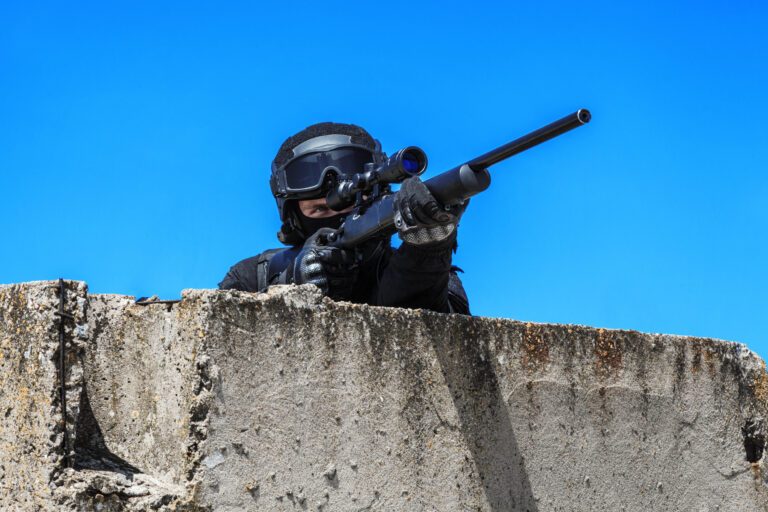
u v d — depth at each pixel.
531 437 13.48
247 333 11.14
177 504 10.43
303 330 11.60
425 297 13.04
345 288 13.40
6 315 11.00
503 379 13.34
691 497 15.24
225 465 10.77
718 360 16.03
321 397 11.62
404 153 12.30
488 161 11.08
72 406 10.59
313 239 13.40
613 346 14.67
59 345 10.59
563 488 13.70
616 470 14.37
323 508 11.41
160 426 10.98
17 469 10.55
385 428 12.09
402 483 12.11
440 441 12.55
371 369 12.10
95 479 10.34
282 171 15.05
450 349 12.88
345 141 14.92
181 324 11.02
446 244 12.31
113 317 11.43
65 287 10.87
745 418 16.27
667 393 15.21
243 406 11.00
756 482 16.17
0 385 10.89
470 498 12.70
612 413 14.48
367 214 12.65
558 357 14.00
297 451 11.32
